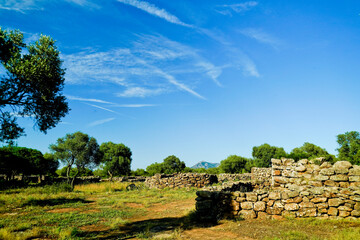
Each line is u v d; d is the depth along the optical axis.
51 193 17.84
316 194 8.59
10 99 10.05
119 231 7.64
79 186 26.39
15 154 29.44
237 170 41.97
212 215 8.90
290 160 11.76
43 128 11.63
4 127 10.54
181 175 23.88
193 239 6.54
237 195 9.12
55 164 40.09
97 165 33.47
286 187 10.91
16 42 10.52
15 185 23.80
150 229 7.81
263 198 8.94
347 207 8.21
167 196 17.30
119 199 15.52
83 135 31.38
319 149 34.03
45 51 10.88
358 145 31.38
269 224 7.89
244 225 7.86
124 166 44.75
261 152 41.25
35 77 10.25
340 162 10.53
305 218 8.31
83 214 10.36
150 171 51.16
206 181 24.00
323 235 6.46
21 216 9.71
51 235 7.08
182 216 9.92
